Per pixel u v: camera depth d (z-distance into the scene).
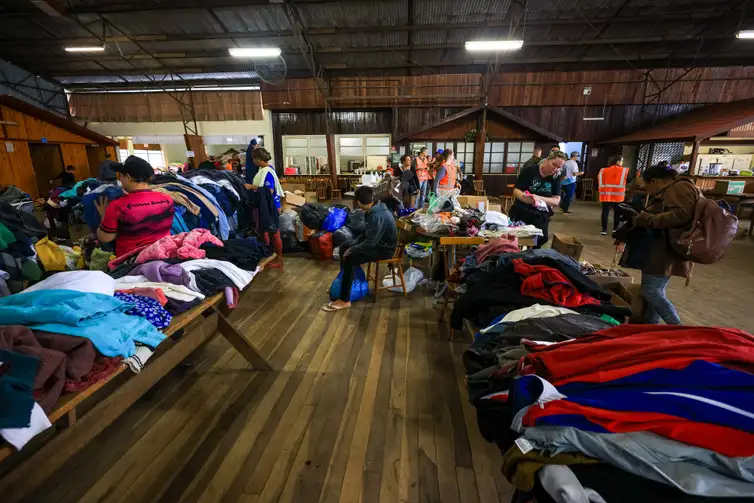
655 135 8.73
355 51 9.34
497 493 1.51
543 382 1.08
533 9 7.51
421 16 7.90
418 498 1.48
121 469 1.62
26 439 0.98
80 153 10.20
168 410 2.00
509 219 3.72
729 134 9.00
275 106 11.33
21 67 10.41
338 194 11.04
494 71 9.85
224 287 2.01
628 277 2.69
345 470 1.62
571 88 10.45
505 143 11.15
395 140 11.23
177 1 7.25
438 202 3.80
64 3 7.30
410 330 2.90
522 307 1.99
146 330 1.45
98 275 1.55
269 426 1.88
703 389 1.01
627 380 1.08
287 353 2.57
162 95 11.55
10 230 2.41
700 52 9.17
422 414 1.96
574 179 8.20
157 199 2.29
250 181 4.53
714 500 0.88
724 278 3.96
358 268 3.54
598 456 0.97
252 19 8.05
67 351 1.20
